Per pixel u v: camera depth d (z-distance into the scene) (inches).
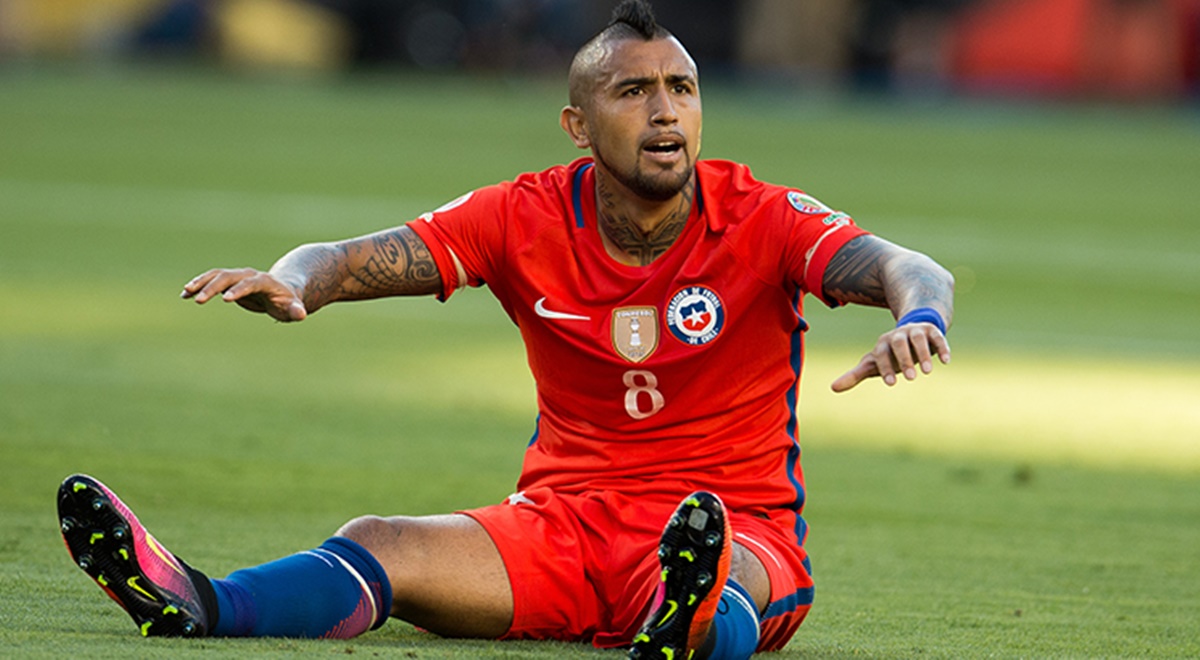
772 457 587.8
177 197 2640.3
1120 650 598.2
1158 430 1165.1
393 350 1433.3
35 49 5206.7
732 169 593.3
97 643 500.7
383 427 1083.3
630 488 574.2
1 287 1707.7
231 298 518.6
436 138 3663.9
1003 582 724.7
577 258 584.7
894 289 531.8
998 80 4948.3
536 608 552.1
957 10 4997.5
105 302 1640.0
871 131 4119.1
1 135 3474.4
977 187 3147.1
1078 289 1969.7
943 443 1105.4
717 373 577.6
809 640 596.4
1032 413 1221.7
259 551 722.2
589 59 570.3
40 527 745.6
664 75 561.6
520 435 1074.1
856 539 817.5
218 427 1051.9
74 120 3801.7
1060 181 3312.0
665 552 467.5
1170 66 4800.7
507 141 3636.8
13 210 2421.3
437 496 877.2
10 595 600.4
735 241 574.6
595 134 567.8
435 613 546.3
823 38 5472.4
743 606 510.3
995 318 1726.1
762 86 5511.8
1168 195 3152.1
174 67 5334.6
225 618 509.7
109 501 484.1
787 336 587.8
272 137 3614.7
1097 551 800.9
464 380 1286.9
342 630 528.1
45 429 1008.2
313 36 5447.8
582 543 562.3
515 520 559.8
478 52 5487.2
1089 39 4857.3
